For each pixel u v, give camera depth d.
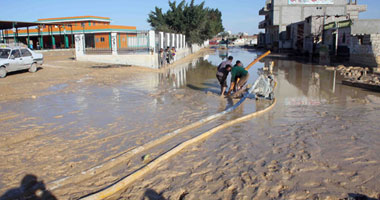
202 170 4.84
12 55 15.84
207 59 33.91
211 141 6.22
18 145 5.91
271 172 4.72
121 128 7.06
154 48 22.12
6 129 6.93
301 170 4.77
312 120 7.80
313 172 4.70
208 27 44.75
